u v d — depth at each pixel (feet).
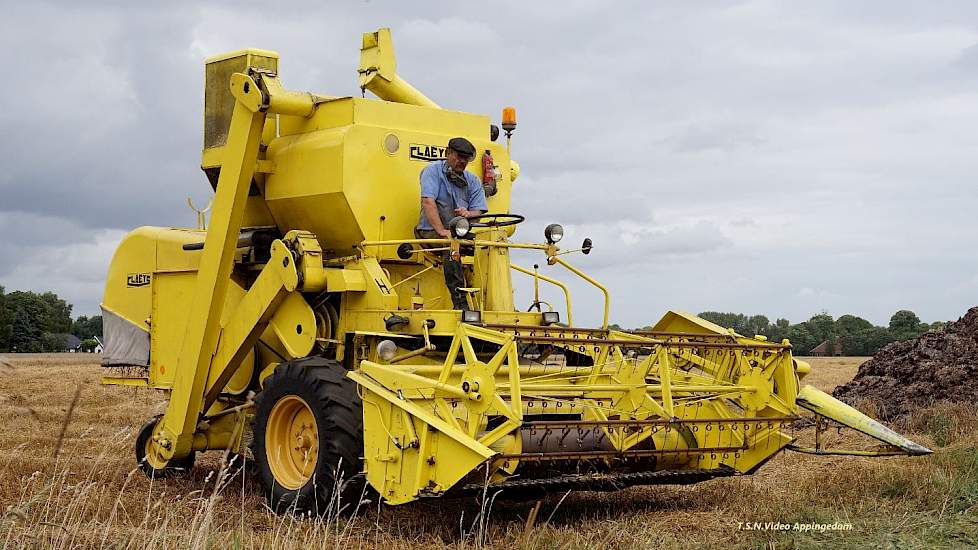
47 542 17.88
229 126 29.45
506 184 30.45
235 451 29.37
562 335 26.21
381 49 32.01
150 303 31.45
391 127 27.86
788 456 32.55
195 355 27.89
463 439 19.93
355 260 26.61
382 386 21.99
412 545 20.40
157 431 29.99
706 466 25.75
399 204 27.63
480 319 23.40
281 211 28.81
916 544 19.36
